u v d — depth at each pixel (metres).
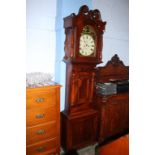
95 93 2.60
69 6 2.24
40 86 1.93
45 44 2.32
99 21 2.19
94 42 2.24
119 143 1.14
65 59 2.19
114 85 2.59
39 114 1.96
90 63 2.26
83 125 2.40
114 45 3.03
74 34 2.03
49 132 2.08
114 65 2.98
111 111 2.61
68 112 2.29
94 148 2.51
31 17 2.16
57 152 2.19
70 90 2.22
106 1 2.76
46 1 2.23
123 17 3.04
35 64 2.29
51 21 2.31
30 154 1.99
